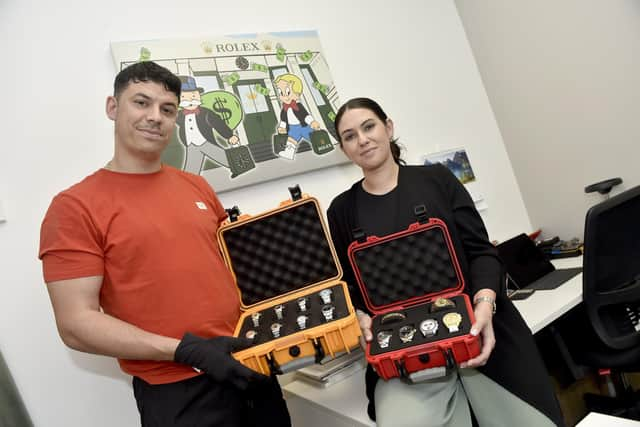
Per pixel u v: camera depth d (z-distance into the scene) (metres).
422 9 2.13
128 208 0.96
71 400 1.22
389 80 1.96
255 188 1.57
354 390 1.31
